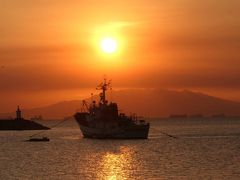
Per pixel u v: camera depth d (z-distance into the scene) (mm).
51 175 116062
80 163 140750
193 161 143625
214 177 111125
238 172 118500
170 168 126750
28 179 110812
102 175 115312
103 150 183625
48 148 195750
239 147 195625
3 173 120250
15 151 184125
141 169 125125
